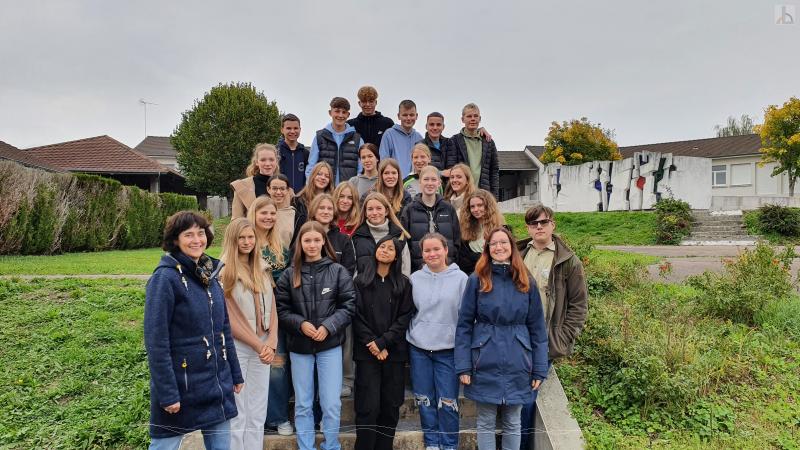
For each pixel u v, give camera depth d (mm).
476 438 4242
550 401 4277
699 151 39281
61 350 5527
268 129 32656
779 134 30000
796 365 4867
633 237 19109
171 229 3184
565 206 24188
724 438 3898
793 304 6113
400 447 4238
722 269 10172
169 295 3041
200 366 3141
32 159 23781
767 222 18562
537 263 4312
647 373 4215
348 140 6516
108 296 7289
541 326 3893
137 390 4762
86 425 4219
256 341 3832
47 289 7625
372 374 4078
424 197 4988
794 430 3996
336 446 3953
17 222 12727
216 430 3307
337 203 4848
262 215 4277
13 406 4523
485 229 4801
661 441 3873
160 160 41312
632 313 5746
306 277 4051
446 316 4109
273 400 4242
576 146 37969
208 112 32094
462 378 3848
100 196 16078
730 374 4754
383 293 4137
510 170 40156
